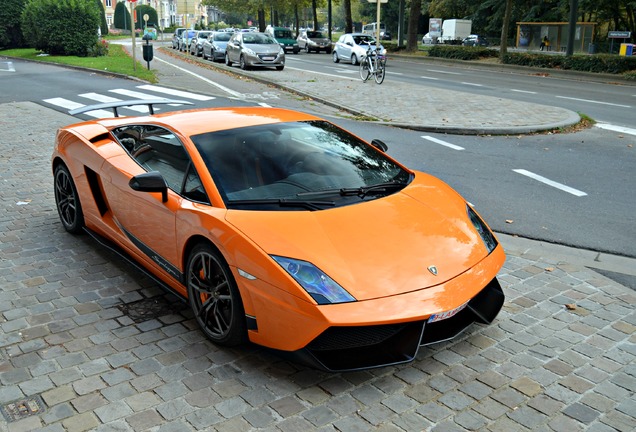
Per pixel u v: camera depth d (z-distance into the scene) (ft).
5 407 10.05
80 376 11.00
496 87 66.28
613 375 11.05
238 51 84.33
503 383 10.78
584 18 153.38
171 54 127.44
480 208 22.18
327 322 9.82
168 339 12.39
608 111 48.14
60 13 104.01
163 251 13.46
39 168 27.55
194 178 12.75
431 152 32.09
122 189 14.74
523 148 33.19
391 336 10.27
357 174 13.33
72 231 18.35
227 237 11.16
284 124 14.61
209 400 10.25
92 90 56.95
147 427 9.53
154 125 14.85
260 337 10.83
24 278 15.48
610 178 26.63
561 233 19.48
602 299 14.38
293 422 9.65
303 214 11.57
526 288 15.03
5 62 95.55
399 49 141.08
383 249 10.94
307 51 143.33
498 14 183.11
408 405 10.11
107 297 14.40
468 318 11.72
